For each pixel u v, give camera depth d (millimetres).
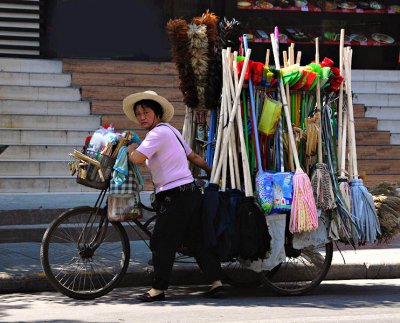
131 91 31953
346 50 17297
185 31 16422
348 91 17172
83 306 15250
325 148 16812
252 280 17203
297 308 15086
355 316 14320
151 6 35125
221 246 15438
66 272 16078
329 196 16109
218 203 15461
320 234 16250
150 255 19578
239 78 16016
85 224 15875
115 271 16328
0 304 15516
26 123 30125
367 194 16578
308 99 16938
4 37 32875
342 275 18656
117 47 34875
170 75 32781
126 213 15469
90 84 32188
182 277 17688
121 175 15359
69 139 29859
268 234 15500
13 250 20172
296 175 15828
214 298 16125
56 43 34062
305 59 36062
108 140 15492
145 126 15719
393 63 36719
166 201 15383
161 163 15359
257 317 14141
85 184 15516
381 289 17453
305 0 35906
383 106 33562
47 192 27984
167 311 14664
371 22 36500
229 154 15977
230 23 16625
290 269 17047
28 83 31781
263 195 15633
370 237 16469
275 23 35750
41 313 14555
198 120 17141
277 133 16453
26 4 33000
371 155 31688
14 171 28344
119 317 14117
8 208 23484
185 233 15719
